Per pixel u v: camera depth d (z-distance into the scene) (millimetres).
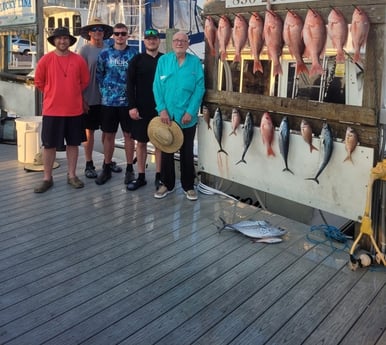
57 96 4445
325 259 3229
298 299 2713
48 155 4590
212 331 2404
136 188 4695
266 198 4945
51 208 4156
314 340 2340
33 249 3326
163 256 3246
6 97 8352
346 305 2654
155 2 9727
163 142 4250
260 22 3771
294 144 3750
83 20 11617
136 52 4707
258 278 2955
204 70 4395
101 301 2666
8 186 4766
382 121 3223
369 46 3148
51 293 2740
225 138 4324
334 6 3252
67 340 2311
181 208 4203
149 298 2703
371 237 3115
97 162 5867
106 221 3867
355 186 3404
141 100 4445
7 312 2537
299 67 3570
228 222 3887
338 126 3439
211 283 2885
